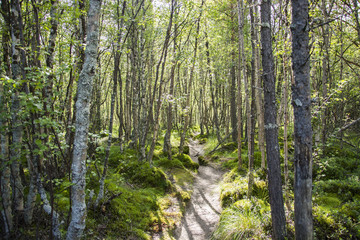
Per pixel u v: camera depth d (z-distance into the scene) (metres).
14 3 3.24
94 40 3.08
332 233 4.32
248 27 11.02
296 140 3.04
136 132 10.04
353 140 9.33
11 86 2.89
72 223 3.12
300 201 3.02
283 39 4.88
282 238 4.18
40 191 3.45
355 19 5.36
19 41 3.34
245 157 9.84
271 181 4.27
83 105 3.08
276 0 6.29
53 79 3.21
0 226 3.44
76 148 3.08
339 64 9.23
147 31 10.59
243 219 4.98
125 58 11.02
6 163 3.20
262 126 7.76
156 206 6.16
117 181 6.59
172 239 5.00
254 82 8.16
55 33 3.80
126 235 4.62
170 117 10.73
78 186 3.08
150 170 7.79
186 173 9.43
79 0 3.78
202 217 6.16
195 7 8.61
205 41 12.45
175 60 8.68
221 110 20.56
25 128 3.61
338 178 6.95
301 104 2.99
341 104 8.72
